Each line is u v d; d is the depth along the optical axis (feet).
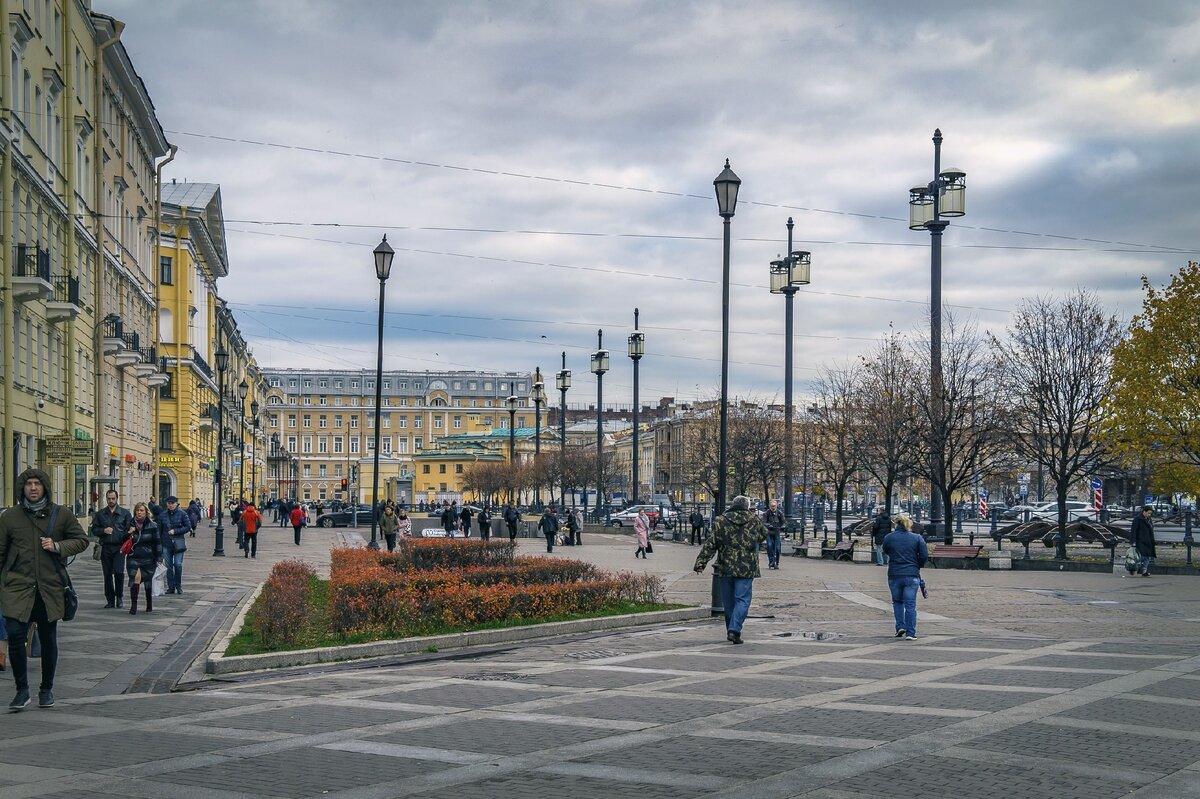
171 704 38.42
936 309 145.38
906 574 58.39
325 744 31.27
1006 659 48.32
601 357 242.17
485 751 30.27
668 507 312.09
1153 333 131.85
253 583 96.27
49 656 37.70
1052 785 26.30
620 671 46.19
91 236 145.69
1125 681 41.60
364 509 273.13
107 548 72.18
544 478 353.31
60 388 132.57
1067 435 139.44
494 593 61.62
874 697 38.58
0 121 101.76
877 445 164.14
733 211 74.54
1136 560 110.52
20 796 25.59
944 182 141.69
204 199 276.82
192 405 261.03
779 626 65.46
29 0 115.55
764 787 26.17
